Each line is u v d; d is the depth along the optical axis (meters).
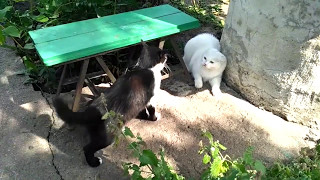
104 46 1.57
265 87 1.71
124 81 1.52
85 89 1.85
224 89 1.89
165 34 1.72
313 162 1.48
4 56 2.02
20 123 1.61
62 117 1.38
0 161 1.44
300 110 1.70
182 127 1.65
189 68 1.98
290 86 1.64
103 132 1.41
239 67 1.78
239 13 1.69
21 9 2.42
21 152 1.49
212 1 2.88
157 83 1.60
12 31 1.79
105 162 1.48
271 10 1.52
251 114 1.72
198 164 1.50
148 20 1.80
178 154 1.54
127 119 1.53
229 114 1.72
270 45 1.59
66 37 1.62
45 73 1.90
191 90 1.87
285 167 1.44
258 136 1.63
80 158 1.49
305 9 1.44
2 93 1.76
